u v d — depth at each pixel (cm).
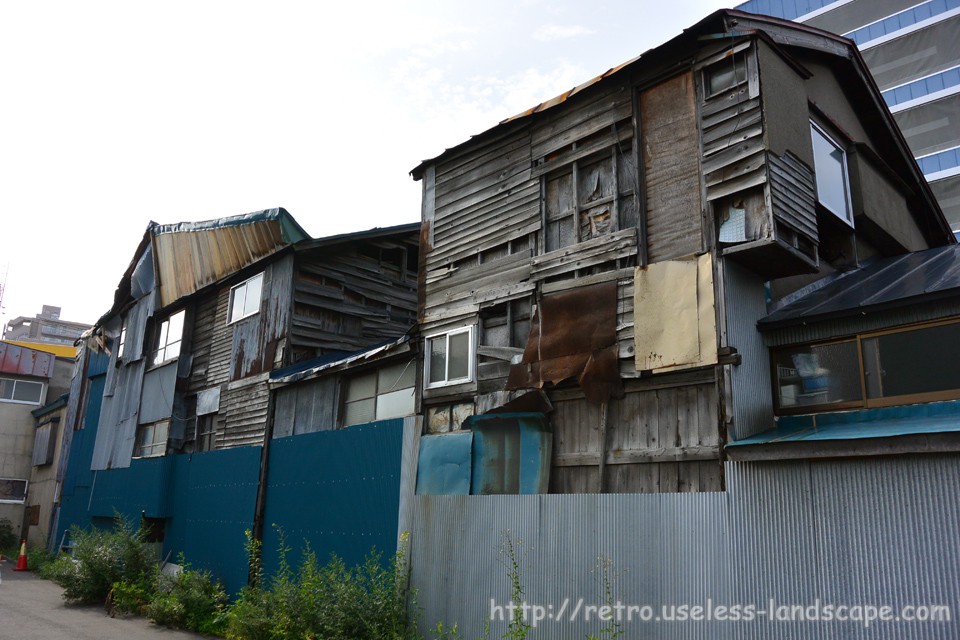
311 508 1262
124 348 2172
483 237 1096
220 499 1512
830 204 980
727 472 708
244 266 1645
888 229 1108
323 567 1179
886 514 607
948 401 687
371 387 1253
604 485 841
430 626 941
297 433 1388
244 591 1205
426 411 1109
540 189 1023
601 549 783
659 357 810
